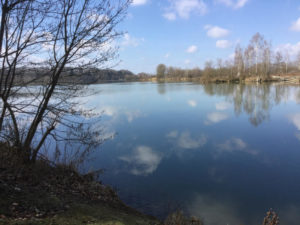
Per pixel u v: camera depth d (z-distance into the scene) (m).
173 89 41.59
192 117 15.88
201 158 8.48
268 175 7.04
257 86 40.47
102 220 3.46
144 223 3.97
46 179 4.99
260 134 11.45
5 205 3.11
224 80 57.00
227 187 6.28
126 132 11.99
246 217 5.00
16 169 4.71
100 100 26.84
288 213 5.15
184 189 6.18
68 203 3.88
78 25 4.98
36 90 4.96
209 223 4.76
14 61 4.38
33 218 2.97
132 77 118.25
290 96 25.53
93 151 8.61
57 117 5.47
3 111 4.49
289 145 9.68
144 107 20.66
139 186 6.33
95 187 5.69
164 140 10.70
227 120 14.75
